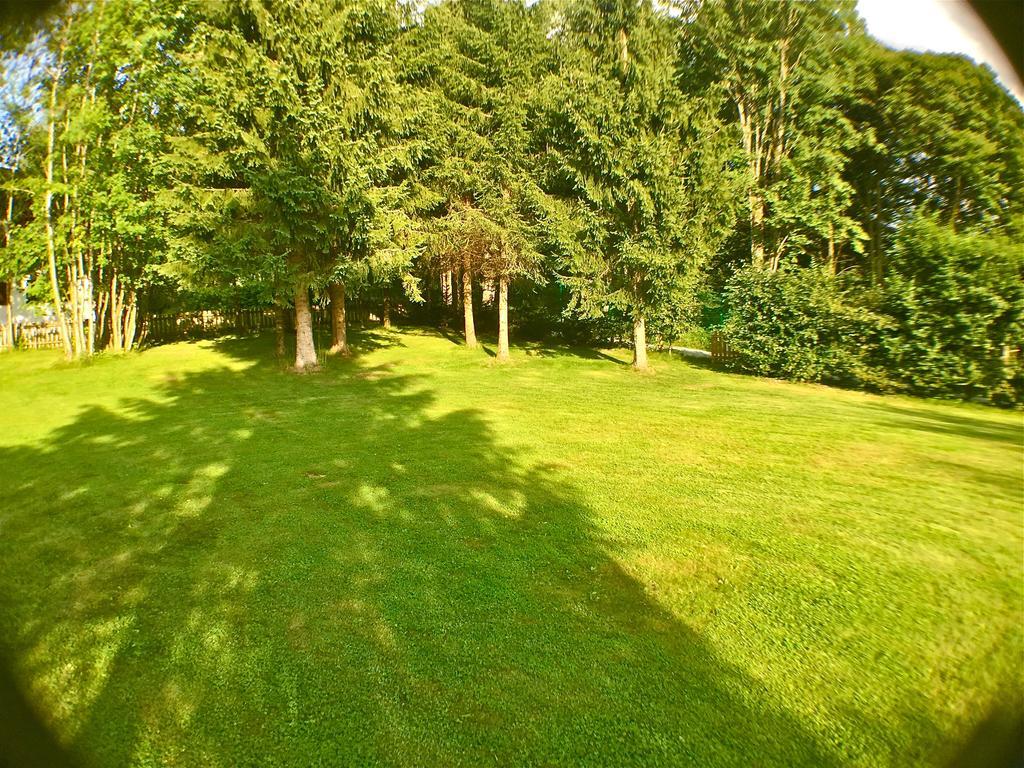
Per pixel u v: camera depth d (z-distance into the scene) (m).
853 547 3.95
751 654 2.79
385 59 12.12
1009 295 9.24
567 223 12.34
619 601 3.25
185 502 4.65
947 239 9.78
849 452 6.30
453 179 14.16
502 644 2.85
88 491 4.87
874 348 10.75
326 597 3.26
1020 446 6.63
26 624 2.96
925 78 11.38
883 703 2.46
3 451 6.03
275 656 2.73
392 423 7.47
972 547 3.94
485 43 14.71
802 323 11.63
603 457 6.04
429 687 2.54
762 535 4.14
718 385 11.12
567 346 17.66
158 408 8.25
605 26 15.39
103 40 9.94
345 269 11.21
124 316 15.49
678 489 5.08
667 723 2.34
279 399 9.02
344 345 14.82
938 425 7.73
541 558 3.76
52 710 2.36
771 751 2.20
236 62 10.16
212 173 10.55
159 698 2.45
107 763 2.10
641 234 11.65
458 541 4.00
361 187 10.84
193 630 2.92
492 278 13.96
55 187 10.95
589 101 11.73
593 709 2.42
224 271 10.55
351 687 2.53
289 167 10.02
